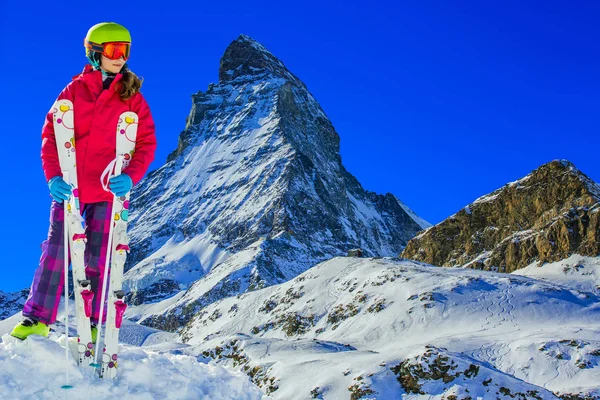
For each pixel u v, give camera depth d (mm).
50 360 6246
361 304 126938
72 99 6906
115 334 6457
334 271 151125
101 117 6984
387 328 112750
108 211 7078
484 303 113875
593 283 154000
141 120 7180
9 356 6219
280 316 141000
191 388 6754
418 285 124688
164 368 6809
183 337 158625
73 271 6531
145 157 7078
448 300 115875
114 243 6633
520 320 106812
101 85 7035
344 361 65688
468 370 57000
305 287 147125
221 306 161625
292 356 75312
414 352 60406
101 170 7047
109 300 6500
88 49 7004
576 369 79000
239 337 81625
